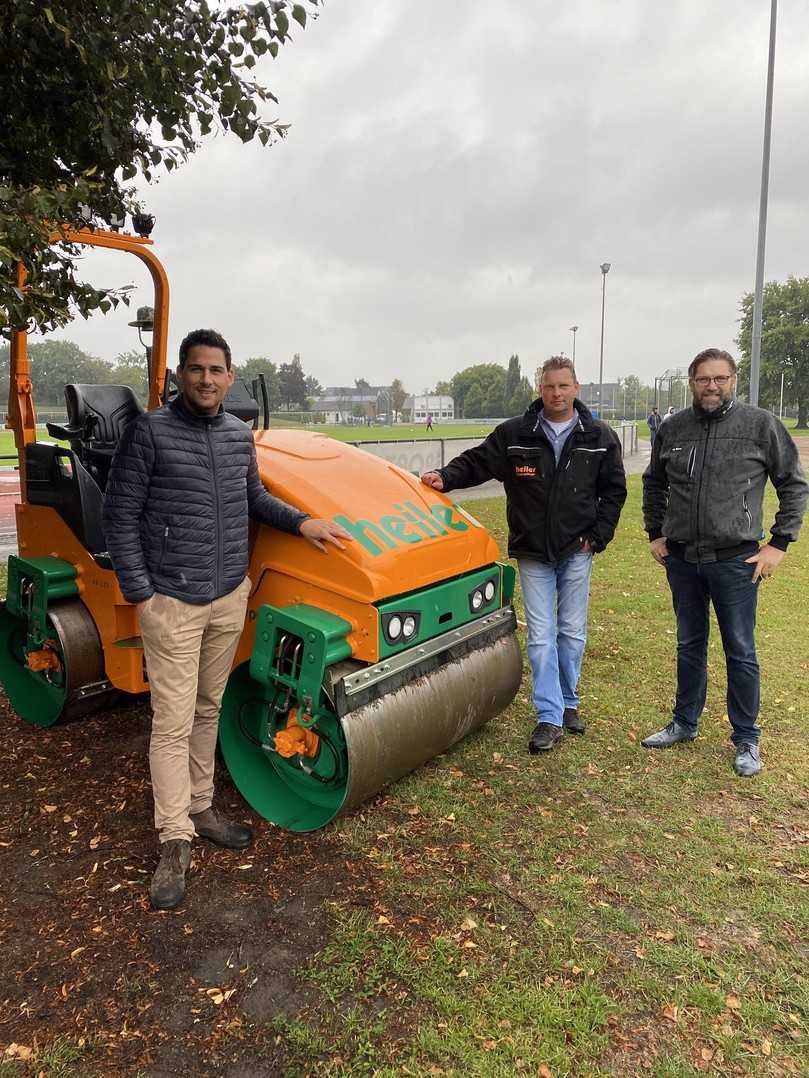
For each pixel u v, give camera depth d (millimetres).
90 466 3748
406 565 2955
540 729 3771
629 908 2635
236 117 3299
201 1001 2199
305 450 3502
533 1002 2199
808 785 3447
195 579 2652
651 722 4098
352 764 2758
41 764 3564
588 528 3750
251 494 2947
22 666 4160
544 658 3771
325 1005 2188
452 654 3281
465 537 3365
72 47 2801
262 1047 2051
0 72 2975
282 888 2703
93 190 3084
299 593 2982
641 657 5125
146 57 2965
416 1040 2070
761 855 2936
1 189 2447
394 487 3438
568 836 3047
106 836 3002
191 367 2580
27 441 3906
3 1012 2152
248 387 4238
